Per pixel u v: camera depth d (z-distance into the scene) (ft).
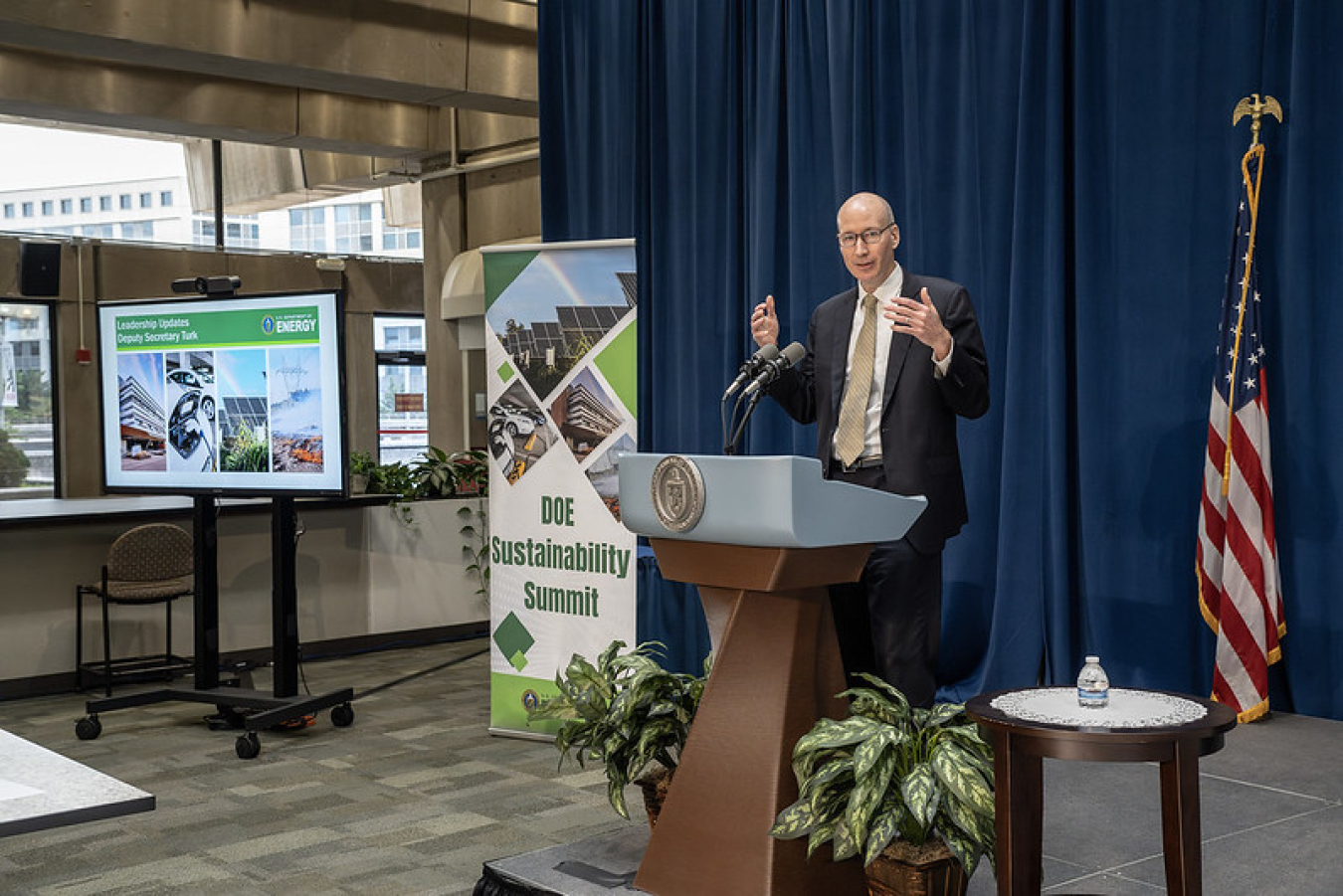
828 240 18.74
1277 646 14.53
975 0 16.93
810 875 9.55
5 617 21.44
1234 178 14.98
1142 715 8.02
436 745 17.49
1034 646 16.69
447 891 11.72
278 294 18.16
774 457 8.83
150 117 28.73
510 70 27.25
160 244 37.01
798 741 9.57
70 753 17.49
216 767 16.57
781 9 18.97
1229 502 14.44
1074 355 16.51
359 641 25.07
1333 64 14.23
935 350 10.99
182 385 19.01
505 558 17.39
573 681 11.90
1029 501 16.67
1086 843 10.80
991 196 16.90
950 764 8.84
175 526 21.68
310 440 17.97
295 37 24.36
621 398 16.28
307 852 12.92
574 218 22.08
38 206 35.37
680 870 9.89
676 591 20.12
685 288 20.52
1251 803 11.65
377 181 36.78
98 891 11.91
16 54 26.89
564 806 14.40
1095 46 16.07
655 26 20.72
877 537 9.64
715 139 19.97
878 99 18.03
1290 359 14.62
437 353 36.24
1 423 35.91
